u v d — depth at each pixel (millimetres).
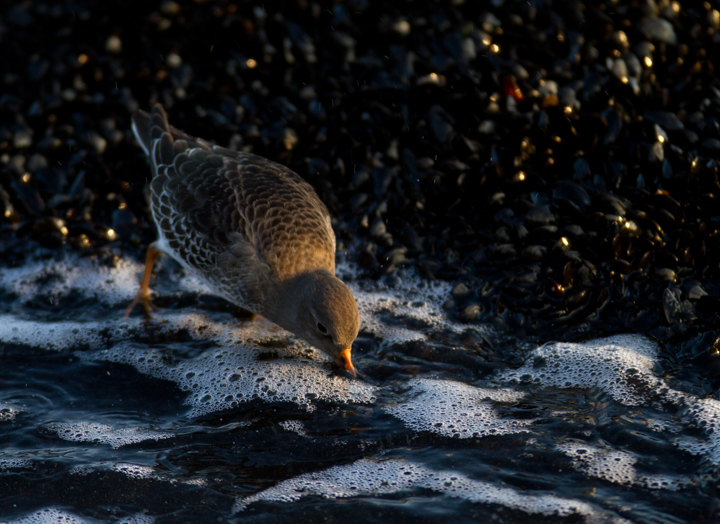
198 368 6570
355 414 5949
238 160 6797
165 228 6699
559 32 8609
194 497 5023
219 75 9016
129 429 5801
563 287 7109
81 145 8664
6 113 8906
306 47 8938
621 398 5949
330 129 8555
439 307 7406
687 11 8711
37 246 8234
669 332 6664
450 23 8781
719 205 7297
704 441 5332
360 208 8203
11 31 9523
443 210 8109
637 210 7309
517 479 5113
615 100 7957
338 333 5707
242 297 6363
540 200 7691
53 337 7012
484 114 8141
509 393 6145
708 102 7980
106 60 9203
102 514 4902
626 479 5031
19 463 5336
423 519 4789
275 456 5473
